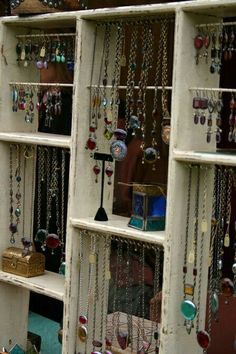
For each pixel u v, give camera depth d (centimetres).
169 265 202
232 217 294
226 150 211
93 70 232
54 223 331
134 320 266
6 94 260
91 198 236
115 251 292
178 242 204
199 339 204
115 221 228
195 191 207
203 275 215
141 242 229
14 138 252
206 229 205
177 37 199
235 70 311
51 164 309
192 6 195
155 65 322
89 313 239
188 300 203
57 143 236
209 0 191
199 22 204
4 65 258
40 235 258
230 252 296
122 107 276
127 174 304
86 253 236
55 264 334
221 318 245
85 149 232
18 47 261
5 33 257
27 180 271
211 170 212
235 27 224
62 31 284
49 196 268
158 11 205
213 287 215
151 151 219
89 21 228
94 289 239
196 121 203
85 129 232
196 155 193
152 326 247
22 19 248
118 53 233
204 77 207
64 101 322
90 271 238
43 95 263
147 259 293
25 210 271
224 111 285
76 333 235
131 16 219
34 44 261
